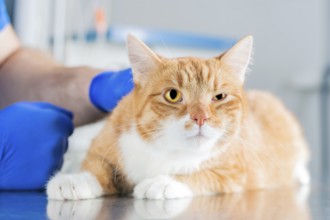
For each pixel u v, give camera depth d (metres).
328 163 4.40
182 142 1.43
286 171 2.03
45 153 1.51
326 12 4.48
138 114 1.51
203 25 4.19
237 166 1.59
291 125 2.26
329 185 2.02
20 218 0.95
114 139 1.55
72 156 1.88
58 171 1.54
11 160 1.46
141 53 1.51
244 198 1.41
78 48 3.15
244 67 1.59
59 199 1.27
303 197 1.48
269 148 1.90
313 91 4.43
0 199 1.27
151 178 1.44
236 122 1.55
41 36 3.13
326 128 4.42
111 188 1.47
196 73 1.48
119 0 3.94
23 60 2.24
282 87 4.38
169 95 1.45
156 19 4.06
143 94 1.51
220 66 1.54
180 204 1.22
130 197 1.38
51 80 2.08
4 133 1.46
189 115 1.42
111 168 1.51
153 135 1.47
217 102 1.49
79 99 1.99
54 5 3.21
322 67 4.44
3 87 2.19
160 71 1.50
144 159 1.52
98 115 2.03
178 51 3.19
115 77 1.86
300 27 4.42
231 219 1.00
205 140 1.43
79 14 3.40
